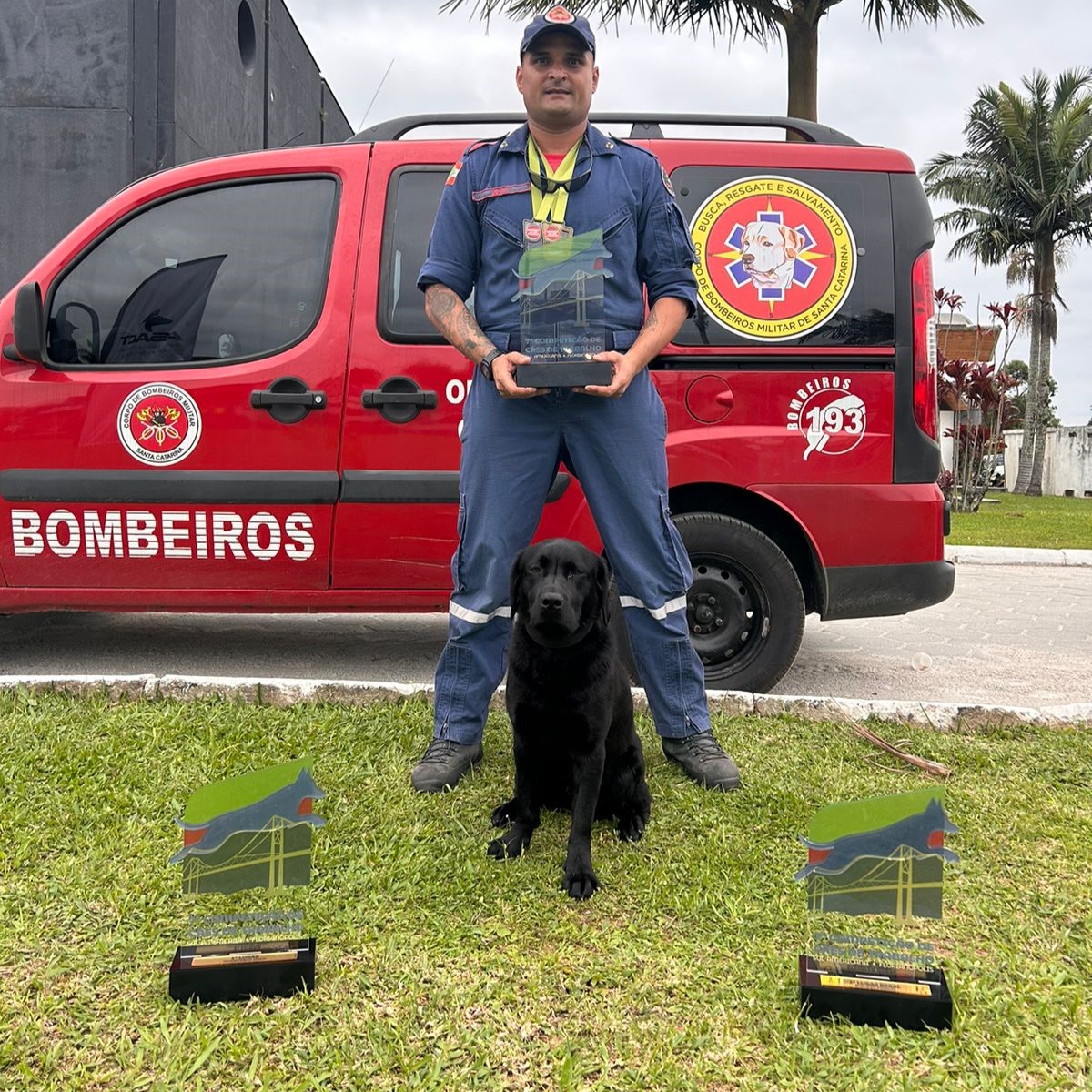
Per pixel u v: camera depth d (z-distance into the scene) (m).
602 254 2.63
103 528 3.86
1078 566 9.83
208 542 3.87
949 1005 1.72
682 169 3.80
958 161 27.73
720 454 3.78
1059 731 3.43
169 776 2.79
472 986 1.82
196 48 9.26
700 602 3.92
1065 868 2.36
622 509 2.86
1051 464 33.66
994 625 6.31
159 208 3.94
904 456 3.84
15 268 8.84
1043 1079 1.59
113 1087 1.53
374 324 3.81
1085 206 27.16
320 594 3.95
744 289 3.78
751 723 3.44
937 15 9.15
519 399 2.75
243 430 3.79
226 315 3.89
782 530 3.99
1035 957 1.97
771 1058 1.63
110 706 3.41
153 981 1.82
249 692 3.56
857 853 1.78
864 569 3.86
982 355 31.12
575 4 8.52
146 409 3.79
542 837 2.54
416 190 3.89
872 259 3.81
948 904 2.18
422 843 2.44
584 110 2.68
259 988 1.78
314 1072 1.57
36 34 8.58
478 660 2.93
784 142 3.88
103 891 2.13
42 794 2.63
